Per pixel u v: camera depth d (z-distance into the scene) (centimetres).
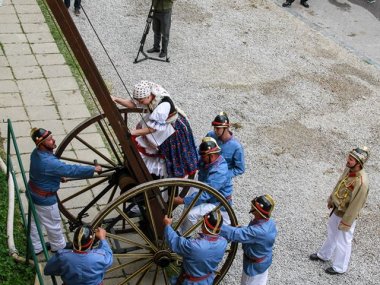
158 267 688
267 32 1386
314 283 763
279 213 870
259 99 1138
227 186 729
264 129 1054
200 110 1077
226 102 1112
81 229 559
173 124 693
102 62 1173
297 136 1047
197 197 655
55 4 579
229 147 754
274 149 1005
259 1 1535
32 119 976
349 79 1245
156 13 1171
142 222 720
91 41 1239
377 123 1116
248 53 1288
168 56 1233
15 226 760
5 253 714
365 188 714
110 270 668
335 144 1041
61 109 1010
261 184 920
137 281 691
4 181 826
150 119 680
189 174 716
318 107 1139
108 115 632
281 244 816
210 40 1316
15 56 1144
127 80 1130
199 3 1470
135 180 689
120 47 1237
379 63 1328
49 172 660
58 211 702
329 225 764
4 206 782
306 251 810
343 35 1431
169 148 698
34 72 1102
